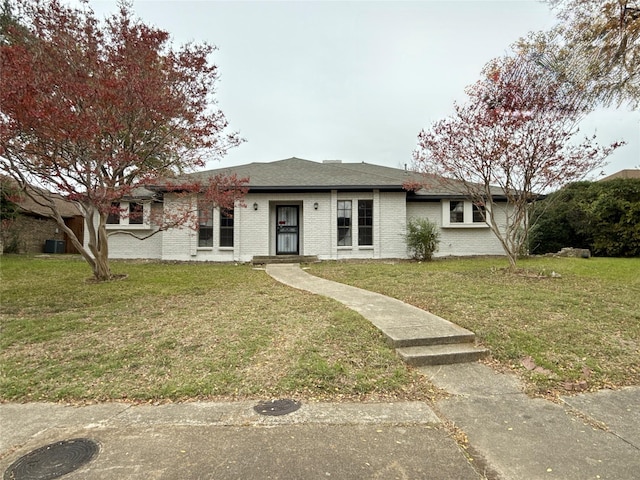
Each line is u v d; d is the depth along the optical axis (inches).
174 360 163.0
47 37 290.2
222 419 116.7
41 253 662.5
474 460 95.2
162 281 350.0
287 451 98.4
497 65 362.0
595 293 275.7
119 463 93.3
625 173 1050.7
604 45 331.3
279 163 677.9
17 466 92.7
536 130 341.4
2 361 163.3
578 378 149.1
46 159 268.8
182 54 334.0
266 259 523.5
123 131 300.7
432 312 231.6
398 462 93.7
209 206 420.8
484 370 160.1
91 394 135.5
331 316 218.4
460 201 592.1
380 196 565.9
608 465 93.2
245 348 173.0
